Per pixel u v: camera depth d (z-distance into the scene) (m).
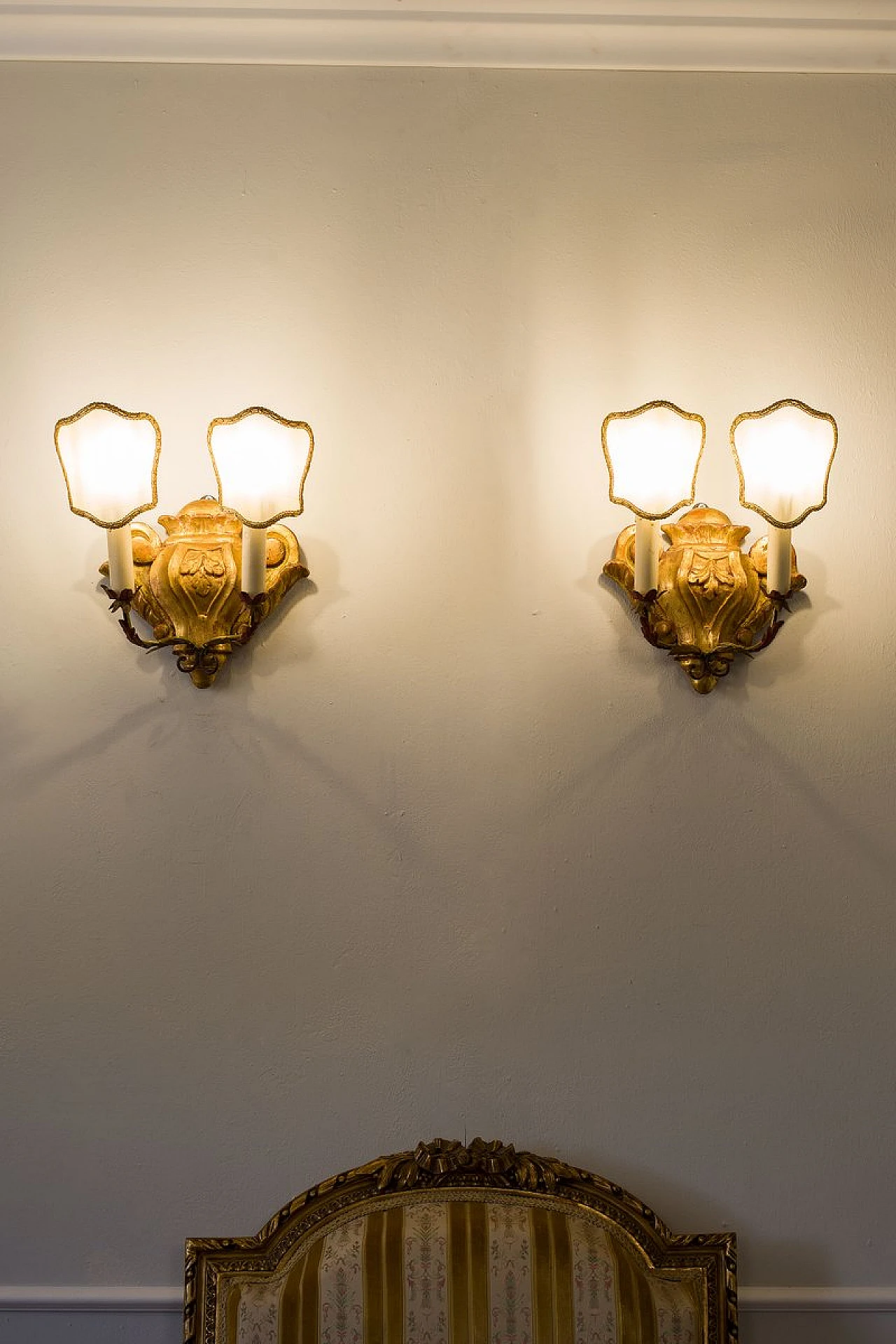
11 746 1.68
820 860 1.68
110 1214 1.62
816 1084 1.65
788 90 1.76
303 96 1.76
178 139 1.75
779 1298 1.61
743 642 1.66
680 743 1.69
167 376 1.72
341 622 1.70
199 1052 1.65
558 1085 1.65
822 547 1.72
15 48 1.75
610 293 1.74
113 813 1.67
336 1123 1.64
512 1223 1.53
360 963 1.66
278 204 1.75
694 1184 1.64
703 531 1.67
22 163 1.75
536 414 1.72
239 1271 1.54
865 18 1.75
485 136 1.76
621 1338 1.46
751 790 1.69
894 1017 1.66
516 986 1.66
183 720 1.68
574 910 1.67
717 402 1.73
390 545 1.71
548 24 1.75
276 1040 1.65
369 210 1.75
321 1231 1.55
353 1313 1.46
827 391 1.74
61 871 1.67
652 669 1.70
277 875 1.67
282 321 1.73
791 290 1.75
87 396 1.72
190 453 1.71
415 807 1.68
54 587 1.70
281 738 1.69
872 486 1.73
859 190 1.76
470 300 1.74
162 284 1.73
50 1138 1.63
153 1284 1.61
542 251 1.75
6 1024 1.65
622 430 1.54
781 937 1.67
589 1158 1.64
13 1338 1.61
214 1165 1.63
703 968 1.67
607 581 1.71
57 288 1.73
